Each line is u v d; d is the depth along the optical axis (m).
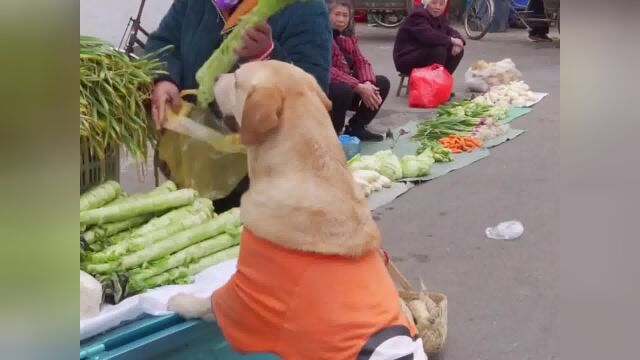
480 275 3.86
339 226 2.00
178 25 2.90
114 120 2.49
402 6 12.83
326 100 2.18
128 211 2.33
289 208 1.99
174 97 2.70
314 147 2.05
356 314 1.93
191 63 2.83
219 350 2.24
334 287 1.94
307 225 1.97
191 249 2.33
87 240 2.21
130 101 2.56
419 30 7.66
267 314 1.98
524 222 4.59
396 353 1.91
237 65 2.56
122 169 3.50
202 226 2.41
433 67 7.59
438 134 6.33
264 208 2.01
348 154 5.55
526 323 3.37
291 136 2.05
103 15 5.12
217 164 2.73
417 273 3.88
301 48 2.86
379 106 6.12
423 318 2.92
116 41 5.20
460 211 4.78
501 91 7.82
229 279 2.12
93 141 2.41
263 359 2.30
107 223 2.29
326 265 1.96
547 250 4.17
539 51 11.46
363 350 1.90
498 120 7.03
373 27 13.98
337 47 5.73
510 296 3.63
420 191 5.18
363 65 6.00
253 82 2.09
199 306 2.10
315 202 1.99
